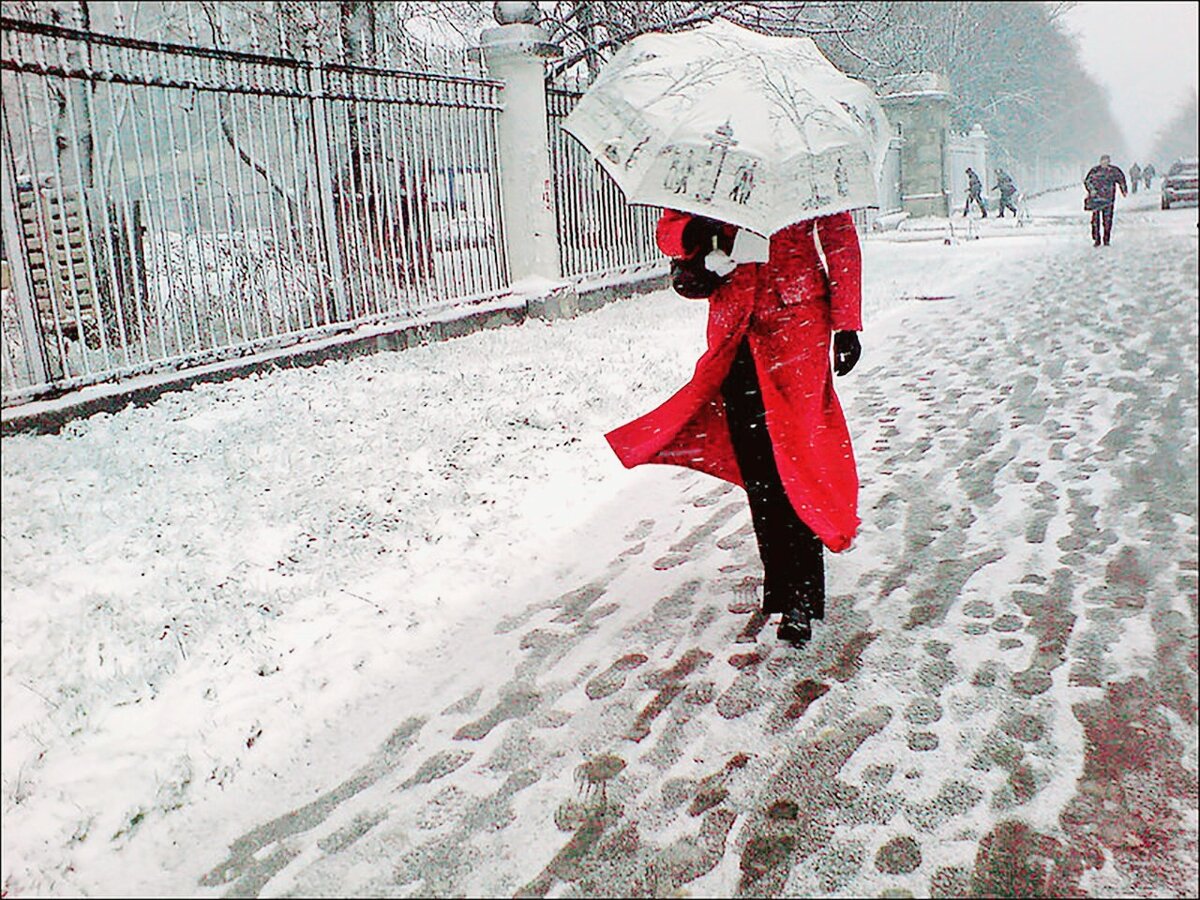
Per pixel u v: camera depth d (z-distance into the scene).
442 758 3.05
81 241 5.73
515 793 2.86
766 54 3.54
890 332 7.77
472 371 7.21
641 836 2.64
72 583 3.84
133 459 4.99
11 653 3.43
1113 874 2.41
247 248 7.04
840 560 4.32
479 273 9.45
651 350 8.09
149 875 2.62
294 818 2.82
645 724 3.17
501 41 9.41
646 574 4.31
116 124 5.85
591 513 4.98
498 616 3.99
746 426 3.62
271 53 7.11
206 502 4.63
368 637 3.78
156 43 6.11
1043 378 6.02
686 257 3.60
